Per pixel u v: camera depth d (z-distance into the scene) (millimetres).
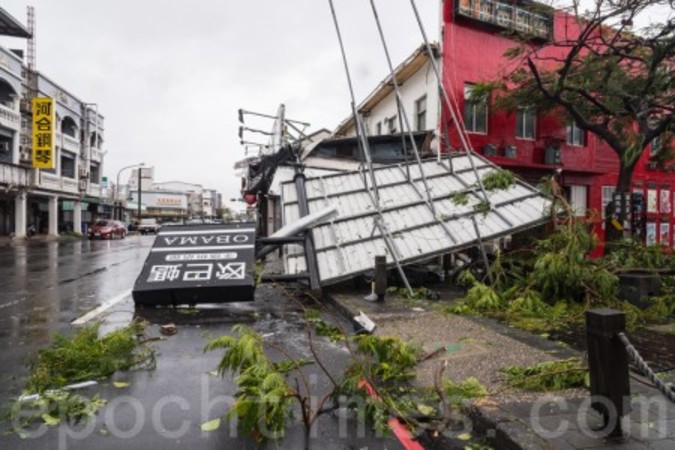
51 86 36188
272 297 9391
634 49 12633
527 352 5215
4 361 5188
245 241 9078
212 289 8109
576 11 11656
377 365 4562
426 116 16375
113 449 3270
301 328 6816
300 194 11156
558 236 8359
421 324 6586
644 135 11625
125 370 4891
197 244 9000
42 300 9156
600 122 15641
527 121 17047
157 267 8531
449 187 11438
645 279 7828
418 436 3535
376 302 8180
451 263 11734
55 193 36812
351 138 17750
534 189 10938
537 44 16422
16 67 31359
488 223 10000
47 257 19531
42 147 32406
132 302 8875
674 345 5684
